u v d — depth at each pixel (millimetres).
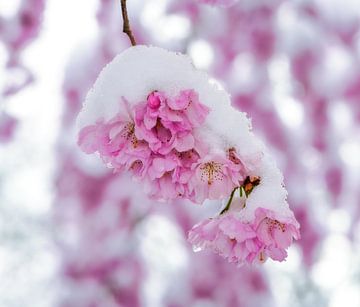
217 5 2424
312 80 5055
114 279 5473
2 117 5316
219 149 1605
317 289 9258
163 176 1599
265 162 1742
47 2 4520
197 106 1592
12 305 9977
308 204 5273
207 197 1598
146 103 1598
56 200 5449
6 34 4559
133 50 1688
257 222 1683
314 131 5285
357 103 5172
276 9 4938
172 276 5473
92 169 5363
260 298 5395
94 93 1670
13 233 9883
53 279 5520
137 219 5531
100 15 5004
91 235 5516
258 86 5160
